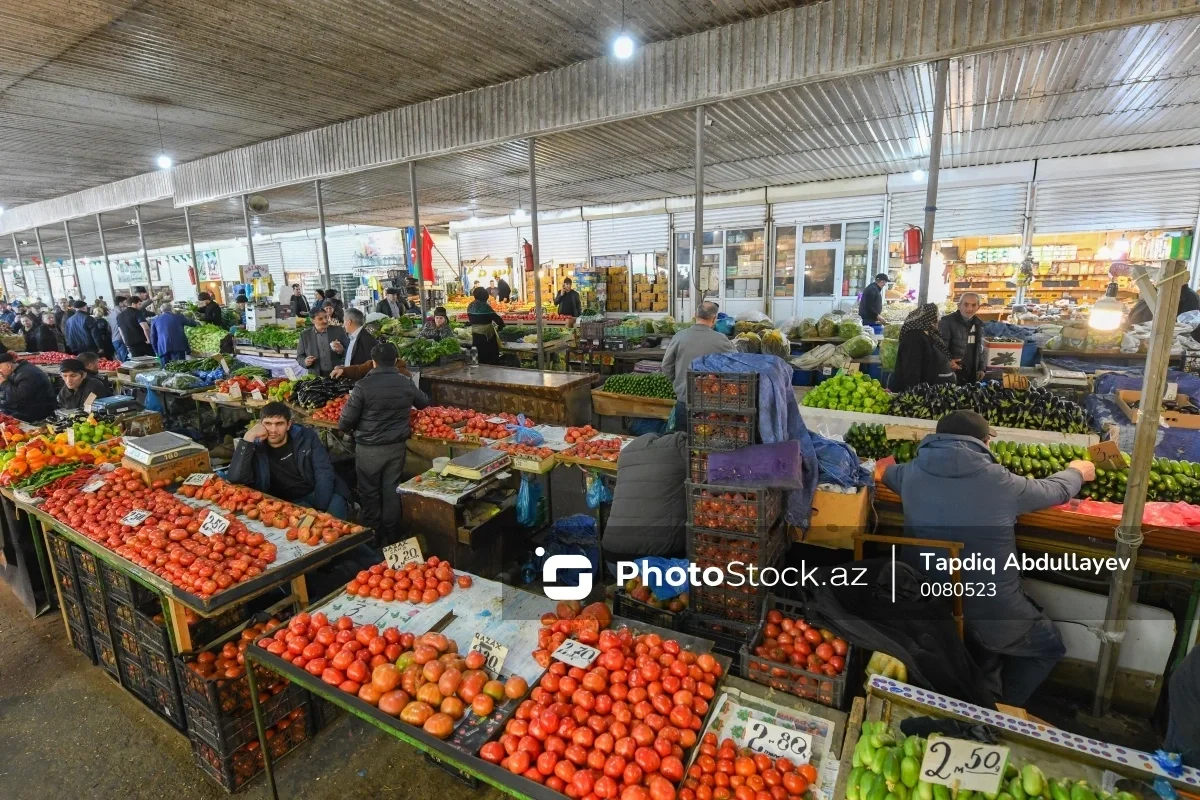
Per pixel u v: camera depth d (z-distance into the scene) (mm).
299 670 2463
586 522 4883
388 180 12492
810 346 10031
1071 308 10961
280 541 3320
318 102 8969
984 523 2861
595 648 2385
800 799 1874
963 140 10078
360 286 23625
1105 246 12000
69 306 14430
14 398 6426
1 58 6906
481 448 4773
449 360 8336
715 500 2932
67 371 6398
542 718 2055
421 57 7234
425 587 2945
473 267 20875
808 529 3338
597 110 7492
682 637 2551
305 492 4371
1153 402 2604
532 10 6035
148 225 20250
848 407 4918
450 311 17672
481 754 2029
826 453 3488
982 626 2875
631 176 12602
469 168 11273
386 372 4910
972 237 12992
